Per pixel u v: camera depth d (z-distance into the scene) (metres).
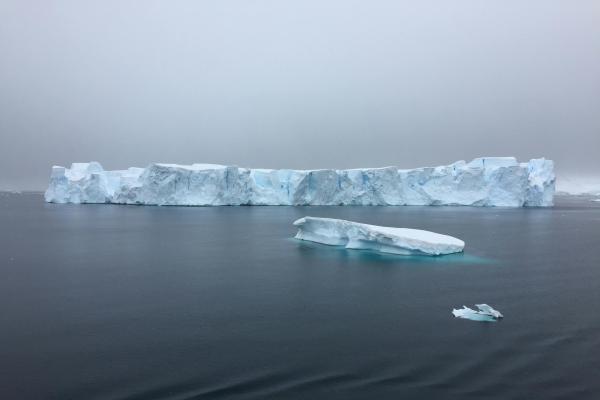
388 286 18.89
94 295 17.20
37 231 36.44
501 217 51.62
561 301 16.72
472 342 12.50
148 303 16.19
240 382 10.02
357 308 15.77
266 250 28.02
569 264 23.97
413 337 12.88
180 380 10.11
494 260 25.00
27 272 21.25
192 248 28.72
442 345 12.27
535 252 27.95
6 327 13.49
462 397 9.39
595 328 13.67
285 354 11.62
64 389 9.69
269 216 49.44
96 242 30.94
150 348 11.95
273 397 9.38
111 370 10.61
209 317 14.62
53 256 25.56
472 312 14.87
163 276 20.59
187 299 16.77
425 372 10.56
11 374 10.38
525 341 12.57
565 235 36.47
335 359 11.32
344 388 9.78
